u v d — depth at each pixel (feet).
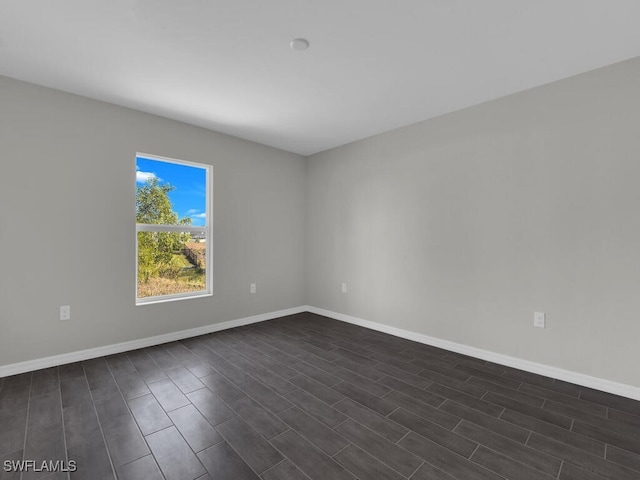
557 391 7.24
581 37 6.23
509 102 8.68
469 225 9.46
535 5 5.37
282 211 13.82
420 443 5.40
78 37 6.27
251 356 9.26
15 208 7.84
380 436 5.58
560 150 7.83
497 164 8.89
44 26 5.92
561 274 7.84
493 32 6.10
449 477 4.63
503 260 8.79
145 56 6.94
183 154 10.73
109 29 6.03
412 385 7.52
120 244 9.43
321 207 14.11
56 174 8.38
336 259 13.48
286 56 6.95
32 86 8.06
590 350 7.44
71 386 7.30
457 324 9.75
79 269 8.75
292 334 11.37
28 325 8.04
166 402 6.66
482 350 9.21
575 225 7.62
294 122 10.76
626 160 6.97
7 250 7.76
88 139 8.87
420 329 10.68
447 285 9.98
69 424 5.85
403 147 11.12
